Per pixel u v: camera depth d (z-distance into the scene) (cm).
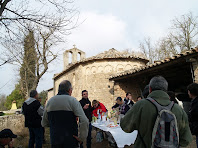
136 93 997
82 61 1229
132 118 167
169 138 147
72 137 223
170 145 146
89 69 1224
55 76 1906
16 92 2470
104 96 1141
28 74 1345
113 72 1161
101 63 1191
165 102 163
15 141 562
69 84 257
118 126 406
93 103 511
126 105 507
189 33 1700
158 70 723
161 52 2003
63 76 1692
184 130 162
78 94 1208
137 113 163
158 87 175
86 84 1217
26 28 369
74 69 1380
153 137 150
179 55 495
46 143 558
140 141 165
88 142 429
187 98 750
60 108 225
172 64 554
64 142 214
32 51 858
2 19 315
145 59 1220
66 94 245
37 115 376
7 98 2577
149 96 173
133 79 977
